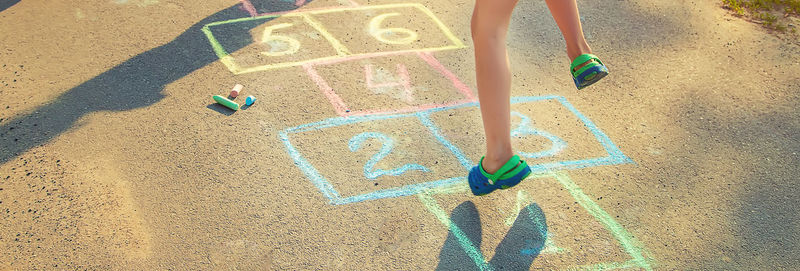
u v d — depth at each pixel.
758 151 3.62
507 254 2.80
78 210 2.90
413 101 3.88
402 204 3.05
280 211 2.96
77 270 2.61
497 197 3.13
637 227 3.00
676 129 3.78
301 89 3.92
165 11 4.72
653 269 2.78
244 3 4.92
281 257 2.72
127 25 4.50
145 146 3.34
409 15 4.93
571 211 3.08
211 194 3.04
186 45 4.31
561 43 4.71
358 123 3.64
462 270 2.71
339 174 3.22
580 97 4.05
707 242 2.95
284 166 3.25
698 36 4.92
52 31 4.37
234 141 3.42
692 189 3.28
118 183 3.07
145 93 3.79
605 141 3.62
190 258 2.69
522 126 3.71
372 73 4.14
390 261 2.73
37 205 2.91
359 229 2.89
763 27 5.11
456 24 4.86
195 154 3.30
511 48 4.59
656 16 5.18
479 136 3.60
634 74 4.35
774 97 4.17
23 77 3.85
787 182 3.38
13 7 4.62
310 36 4.53
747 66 4.53
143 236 2.78
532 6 5.20
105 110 3.61
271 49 4.33
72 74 3.92
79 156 3.24
